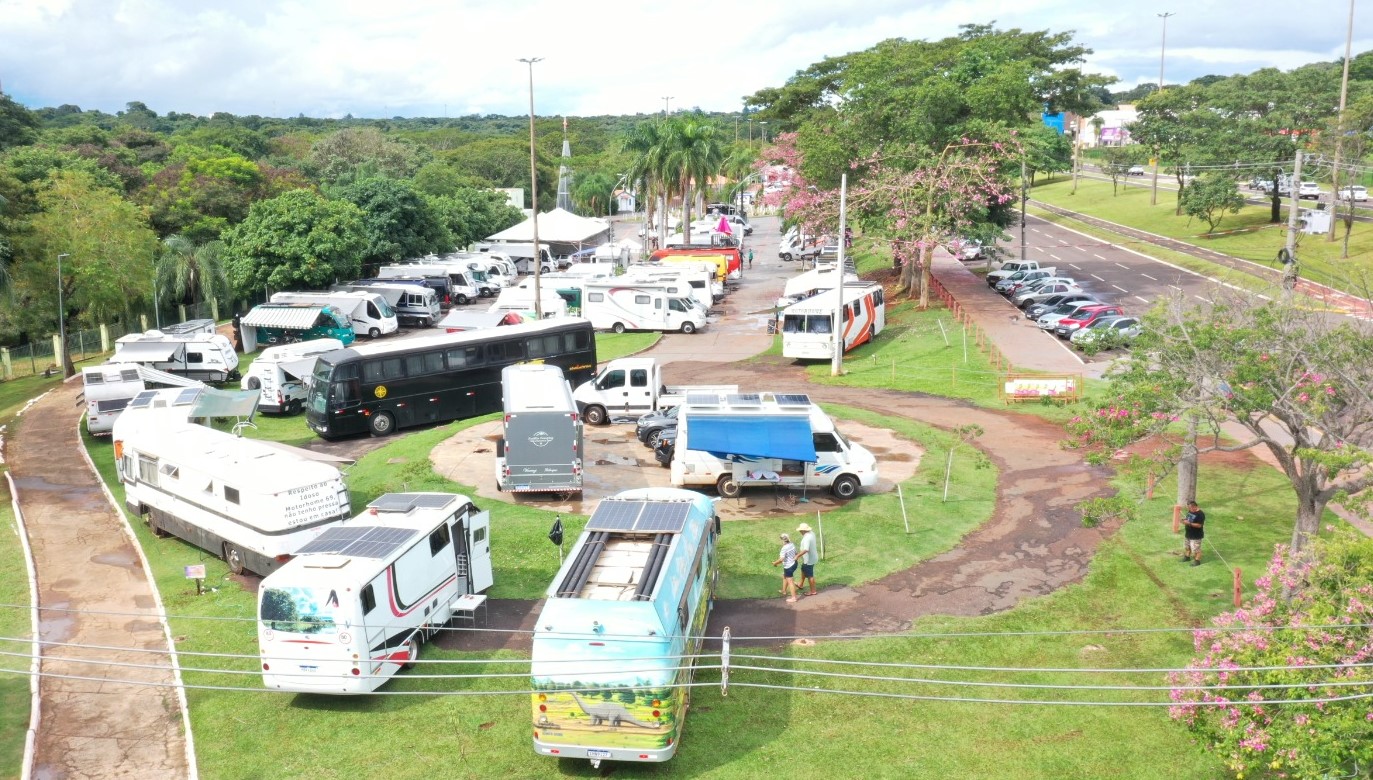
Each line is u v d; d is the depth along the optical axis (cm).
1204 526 2370
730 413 2616
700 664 1825
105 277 5756
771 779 1477
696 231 9312
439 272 7125
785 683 1762
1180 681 1611
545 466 2689
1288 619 1418
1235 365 1781
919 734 1595
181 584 2283
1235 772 1441
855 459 2708
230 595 2209
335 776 1517
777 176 7125
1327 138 6209
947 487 2777
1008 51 6656
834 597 2116
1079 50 8550
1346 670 1265
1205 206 7756
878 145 5775
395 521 1923
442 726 1647
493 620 2042
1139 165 13475
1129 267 6900
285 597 1669
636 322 5756
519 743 1594
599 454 3225
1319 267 5625
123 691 1806
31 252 5597
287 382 4072
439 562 1933
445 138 18025
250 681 1822
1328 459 1566
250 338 5731
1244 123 7600
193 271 6606
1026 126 5972
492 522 2567
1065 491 2741
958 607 2055
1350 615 1295
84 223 5747
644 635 1460
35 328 5709
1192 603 2033
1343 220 7212
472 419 3794
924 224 5531
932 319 5400
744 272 8488
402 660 1803
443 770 1525
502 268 8144
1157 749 1538
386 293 6359
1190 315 1962
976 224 5744
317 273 6369
